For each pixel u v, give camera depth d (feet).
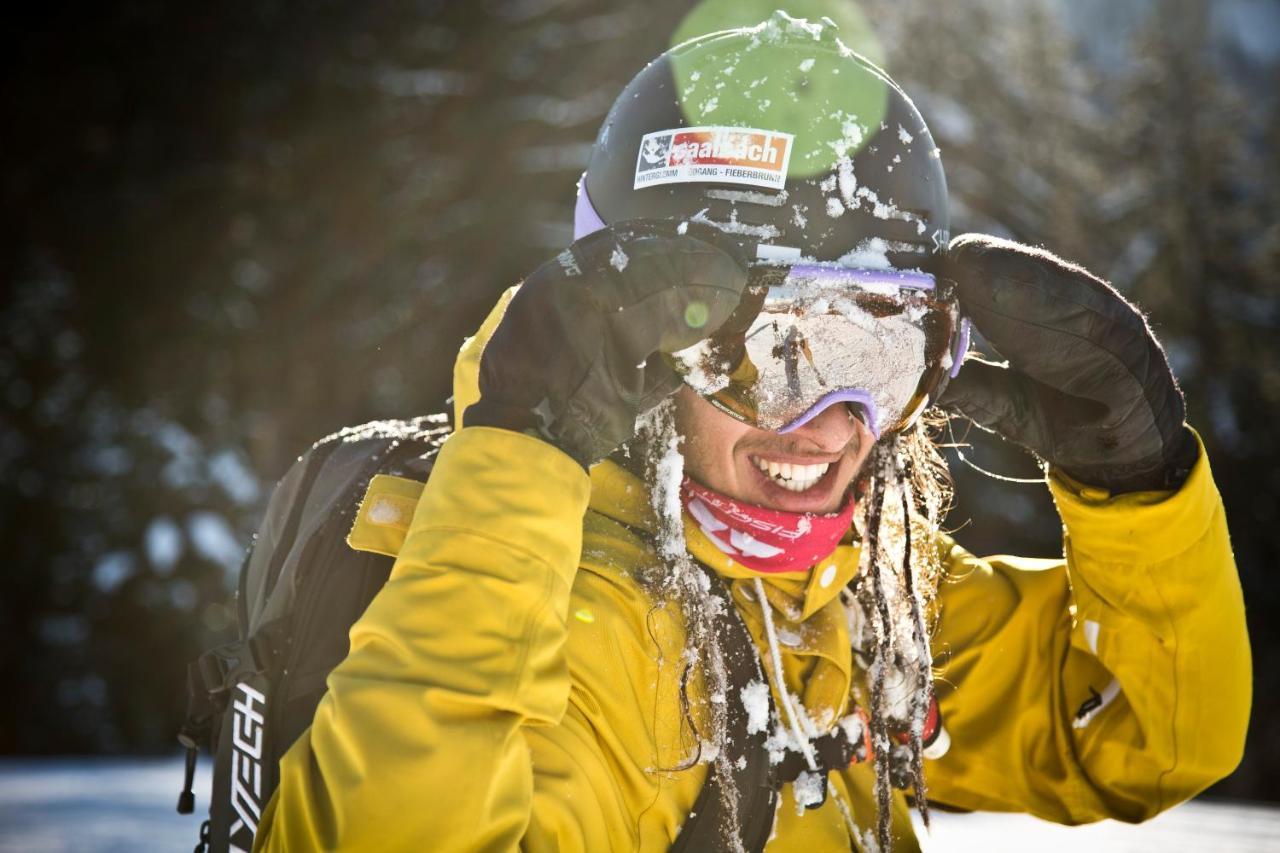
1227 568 7.31
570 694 6.06
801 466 6.45
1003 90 97.55
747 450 6.37
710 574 6.49
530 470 5.70
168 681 58.85
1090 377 6.51
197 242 70.85
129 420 64.75
